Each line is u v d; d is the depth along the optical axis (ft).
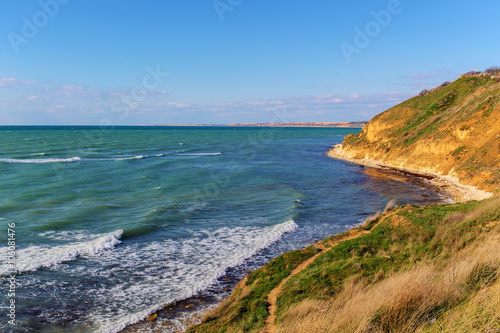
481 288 19.24
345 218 71.56
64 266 45.65
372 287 28.37
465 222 42.14
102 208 76.79
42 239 55.72
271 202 85.51
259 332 25.76
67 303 36.50
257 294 34.76
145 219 67.56
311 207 80.79
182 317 34.09
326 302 27.61
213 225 66.33
